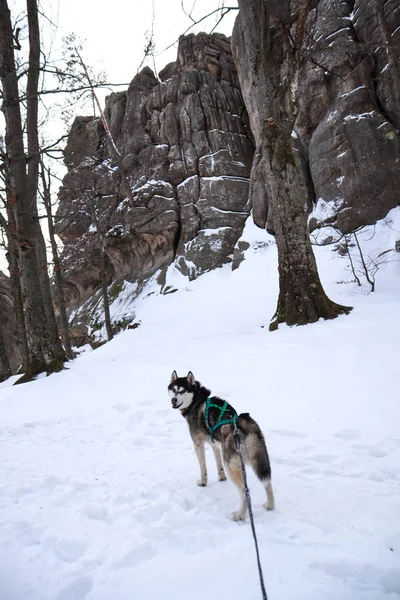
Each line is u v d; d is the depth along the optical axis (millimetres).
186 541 3191
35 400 8578
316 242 16906
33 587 2748
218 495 4082
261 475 3568
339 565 2709
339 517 3398
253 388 7031
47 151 11062
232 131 23922
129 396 7945
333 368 7039
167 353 10023
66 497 4223
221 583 2631
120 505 3963
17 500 4254
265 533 3219
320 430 5434
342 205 16453
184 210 22781
